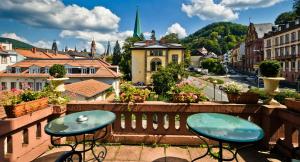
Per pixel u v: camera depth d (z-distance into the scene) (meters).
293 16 53.50
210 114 3.13
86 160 3.23
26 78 33.34
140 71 39.00
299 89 33.91
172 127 3.86
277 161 3.18
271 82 3.51
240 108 3.66
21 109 2.99
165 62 37.97
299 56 38.78
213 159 3.29
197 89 4.04
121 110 3.83
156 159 3.31
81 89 22.34
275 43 47.91
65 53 85.94
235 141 2.15
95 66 34.44
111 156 3.41
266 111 3.48
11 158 2.87
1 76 33.75
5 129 2.74
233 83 3.87
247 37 70.69
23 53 54.62
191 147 3.75
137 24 77.81
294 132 3.20
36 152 3.34
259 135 2.28
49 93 3.91
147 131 3.90
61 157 2.68
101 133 3.90
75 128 2.49
